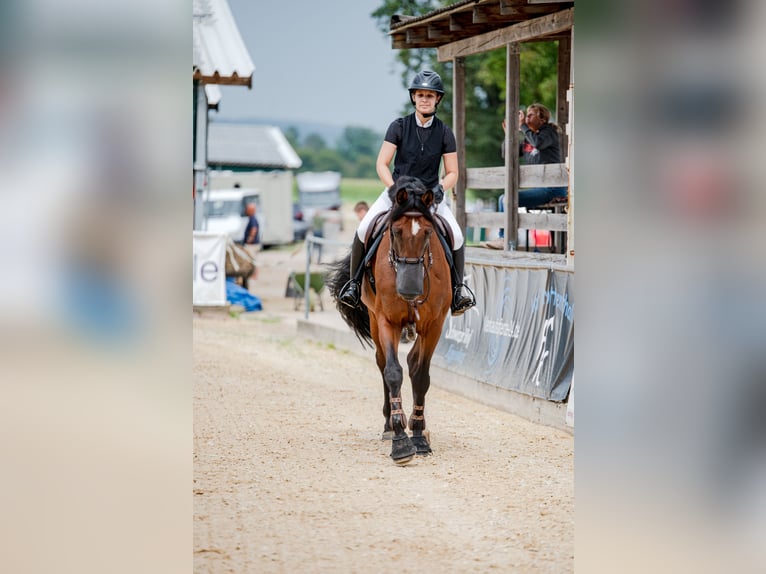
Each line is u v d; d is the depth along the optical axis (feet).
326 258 173.06
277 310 111.34
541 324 50.39
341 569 25.38
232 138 250.37
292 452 40.47
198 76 96.63
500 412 52.03
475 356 57.41
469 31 68.08
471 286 59.88
